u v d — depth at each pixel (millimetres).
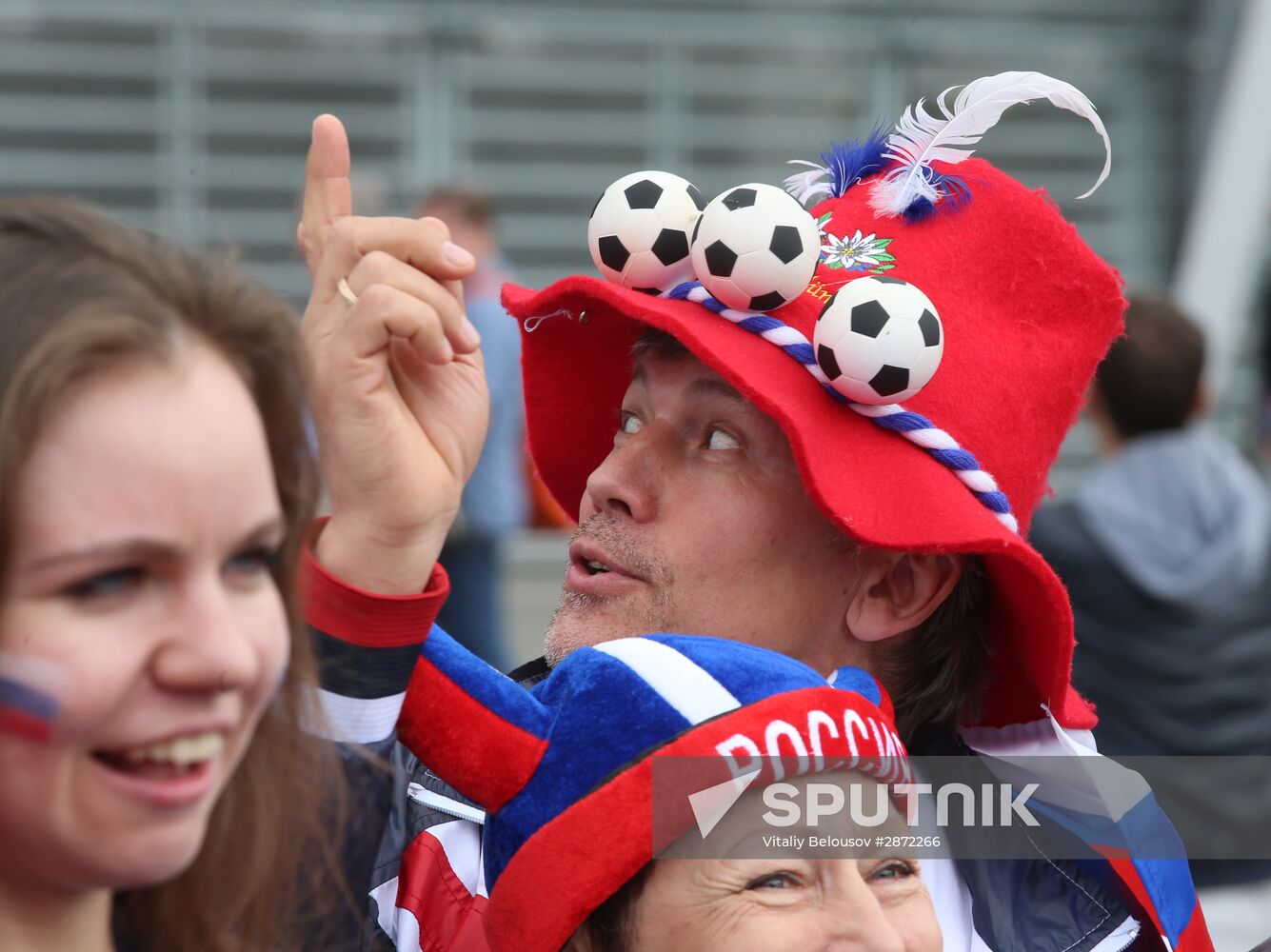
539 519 25016
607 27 30531
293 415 3652
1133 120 31703
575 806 4508
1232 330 24781
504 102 30422
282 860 4043
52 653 3047
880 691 5223
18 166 28641
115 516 3070
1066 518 10477
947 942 5699
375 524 4414
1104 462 11203
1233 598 10047
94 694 3072
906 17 31344
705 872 4449
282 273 28609
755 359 5254
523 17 30297
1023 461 5676
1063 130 31406
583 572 5660
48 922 3324
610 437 6637
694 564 5445
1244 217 24875
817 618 5559
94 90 28859
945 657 5875
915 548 5129
